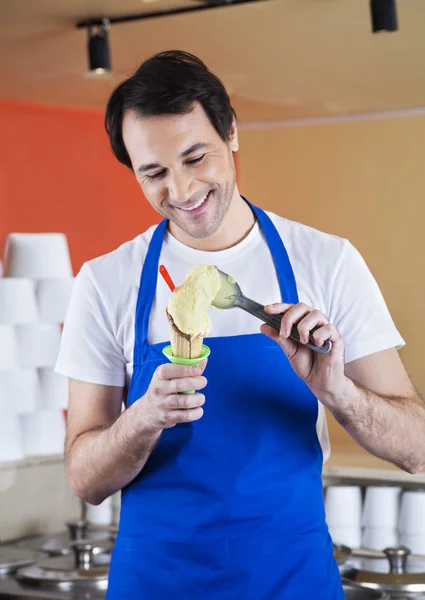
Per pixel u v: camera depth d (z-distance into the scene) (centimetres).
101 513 313
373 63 452
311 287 179
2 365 317
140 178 168
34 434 329
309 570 176
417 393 179
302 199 641
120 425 166
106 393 187
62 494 327
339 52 426
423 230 606
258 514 177
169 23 368
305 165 637
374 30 338
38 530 319
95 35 359
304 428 180
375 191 618
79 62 421
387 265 619
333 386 157
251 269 183
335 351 154
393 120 608
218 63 443
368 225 623
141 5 341
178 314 152
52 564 274
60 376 335
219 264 183
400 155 607
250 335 180
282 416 179
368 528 296
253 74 470
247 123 650
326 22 373
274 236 184
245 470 177
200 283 153
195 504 178
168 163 162
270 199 650
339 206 630
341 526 296
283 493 177
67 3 335
